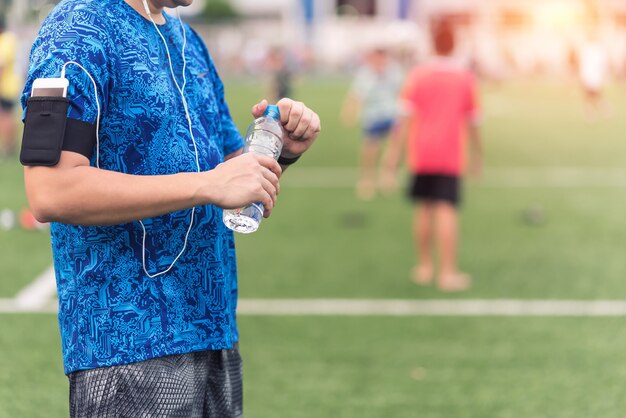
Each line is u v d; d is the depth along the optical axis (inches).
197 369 100.7
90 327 94.2
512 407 202.1
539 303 289.9
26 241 378.9
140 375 94.6
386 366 229.9
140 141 94.3
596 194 525.0
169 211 90.7
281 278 325.1
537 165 663.8
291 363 231.8
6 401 203.9
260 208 95.1
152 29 97.2
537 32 2559.1
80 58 89.6
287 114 104.9
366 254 366.6
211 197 90.6
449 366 229.9
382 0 2704.2
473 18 2628.0
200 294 98.7
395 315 276.5
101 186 88.2
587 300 293.6
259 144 101.0
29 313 273.7
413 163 313.7
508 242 390.6
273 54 1266.0
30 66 91.5
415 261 353.7
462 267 342.0
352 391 211.9
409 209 476.1
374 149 534.0
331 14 2731.3
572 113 1176.2
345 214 461.1
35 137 87.5
